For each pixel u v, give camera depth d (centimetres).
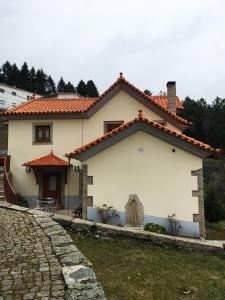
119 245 816
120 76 1733
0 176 1664
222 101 6112
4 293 469
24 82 10125
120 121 1752
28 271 543
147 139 1168
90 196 1174
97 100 1761
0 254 622
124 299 530
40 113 1780
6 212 984
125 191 1162
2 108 6219
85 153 1188
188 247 821
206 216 1825
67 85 11156
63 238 702
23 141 1825
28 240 703
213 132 5081
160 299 545
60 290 476
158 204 1139
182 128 1680
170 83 1897
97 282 484
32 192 1802
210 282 645
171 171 1145
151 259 743
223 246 815
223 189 3133
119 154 1180
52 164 1683
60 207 1769
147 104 1714
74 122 1811
